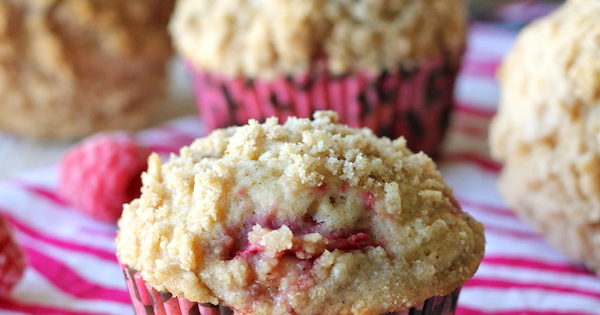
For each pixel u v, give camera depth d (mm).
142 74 361
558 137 292
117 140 323
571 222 296
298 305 236
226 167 244
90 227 319
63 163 324
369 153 249
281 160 244
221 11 327
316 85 321
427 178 253
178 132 363
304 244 237
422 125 332
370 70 317
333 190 242
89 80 352
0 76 347
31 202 325
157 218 244
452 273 244
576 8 300
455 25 328
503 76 321
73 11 343
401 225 242
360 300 238
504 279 299
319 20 315
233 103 332
